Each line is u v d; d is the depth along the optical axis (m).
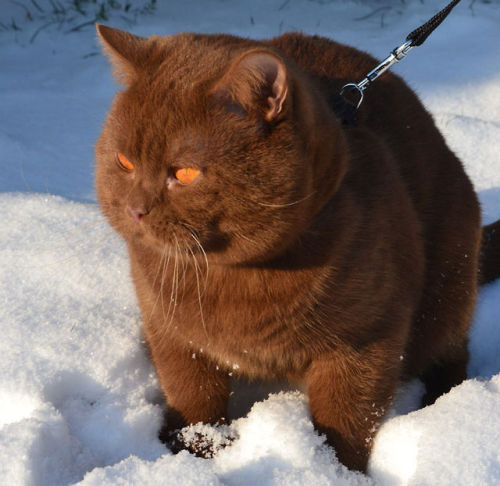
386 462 0.81
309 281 0.79
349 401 0.83
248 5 1.81
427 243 0.91
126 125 0.75
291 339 0.81
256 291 0.79
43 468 0.80
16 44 1.67
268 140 0.74
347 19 1.73
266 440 0.81
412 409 0.93
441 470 0.75
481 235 0.98
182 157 0.74
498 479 0.75
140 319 0.94
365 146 0.85
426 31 0.89
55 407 0.85
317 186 0.77
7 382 0.86
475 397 0.81
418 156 0.90
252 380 0.91
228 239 0.76
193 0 1.85
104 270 0.99
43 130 1.30
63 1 1.84
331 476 0.79
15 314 0.94
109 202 0.78
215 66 0.75
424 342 0.93
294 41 0.94
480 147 1.24
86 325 0.93
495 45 1.54
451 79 1.43
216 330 0.81
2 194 1.09
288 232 0.76
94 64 1.58
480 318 1.01
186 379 0.86
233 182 0.74
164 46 0.78
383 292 0.82
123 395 0.88
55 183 1.16
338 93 0.89
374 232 0.81
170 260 0.80
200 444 0.84
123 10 1.79
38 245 1.02
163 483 0.76
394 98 0.92
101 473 0.77
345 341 0.82
